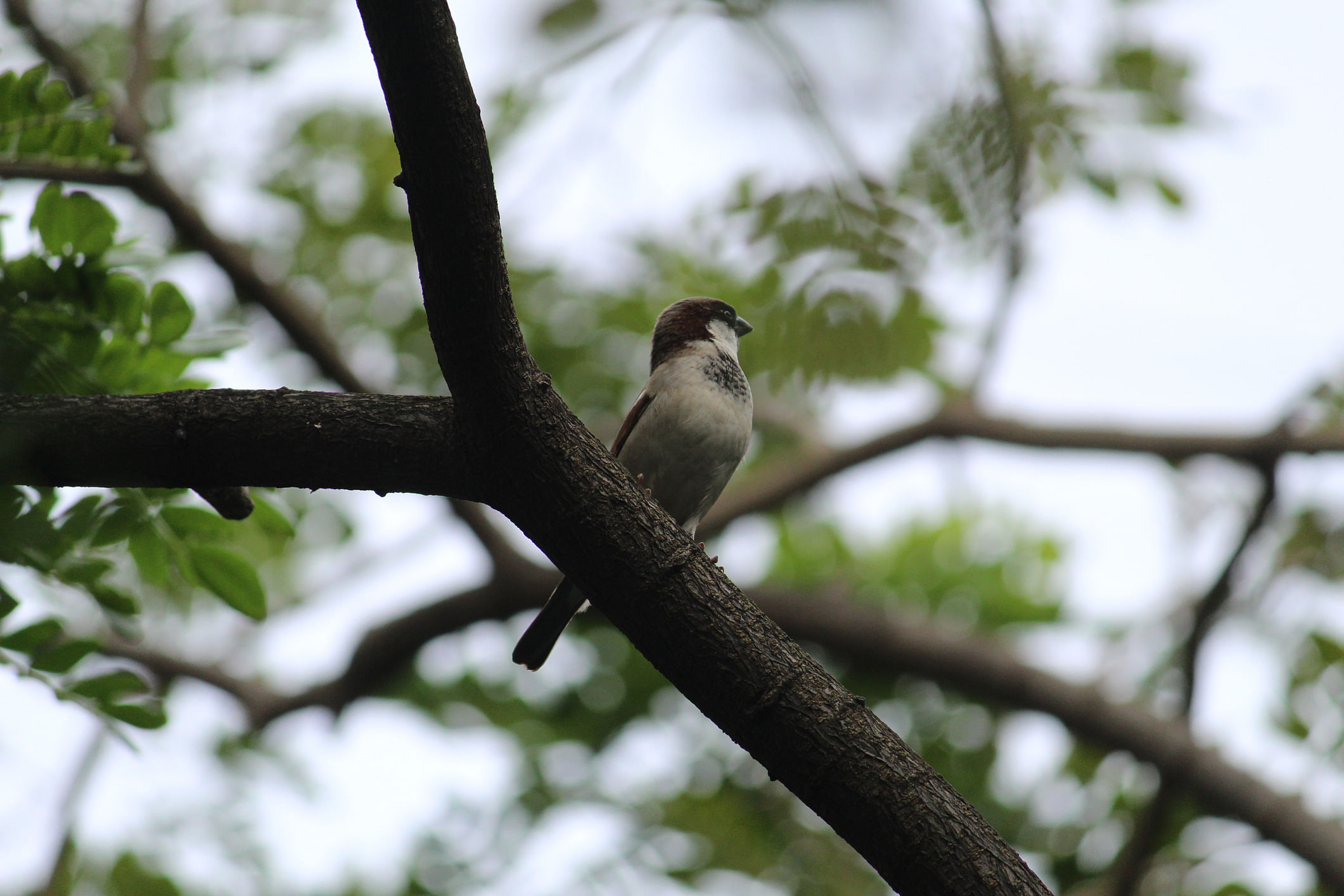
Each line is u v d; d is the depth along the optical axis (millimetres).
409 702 14320
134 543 6379
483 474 5316
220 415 5340
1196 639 12734
